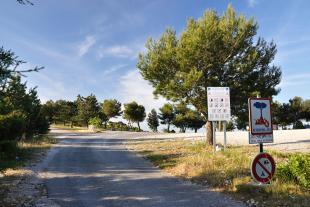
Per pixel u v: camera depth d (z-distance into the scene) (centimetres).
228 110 2025
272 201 898
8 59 761
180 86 2573
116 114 8831
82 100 8500
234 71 2517
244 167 1388
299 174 1036
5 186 1196
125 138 4175
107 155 2291
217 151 1972
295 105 7331
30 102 2662
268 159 1003
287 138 2931
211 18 2503
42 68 793
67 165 1786
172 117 8156
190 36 2494
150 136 4553
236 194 1016
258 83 2548
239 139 3103
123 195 1069
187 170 1468
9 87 837
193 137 3925
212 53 2456
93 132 6012
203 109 2592
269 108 1023
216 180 1209
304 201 881
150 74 2656
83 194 1088
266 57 2569
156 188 1170
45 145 2908
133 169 1645
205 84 2509
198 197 1017
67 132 5816
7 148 1927
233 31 2483
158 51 2678
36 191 1127
